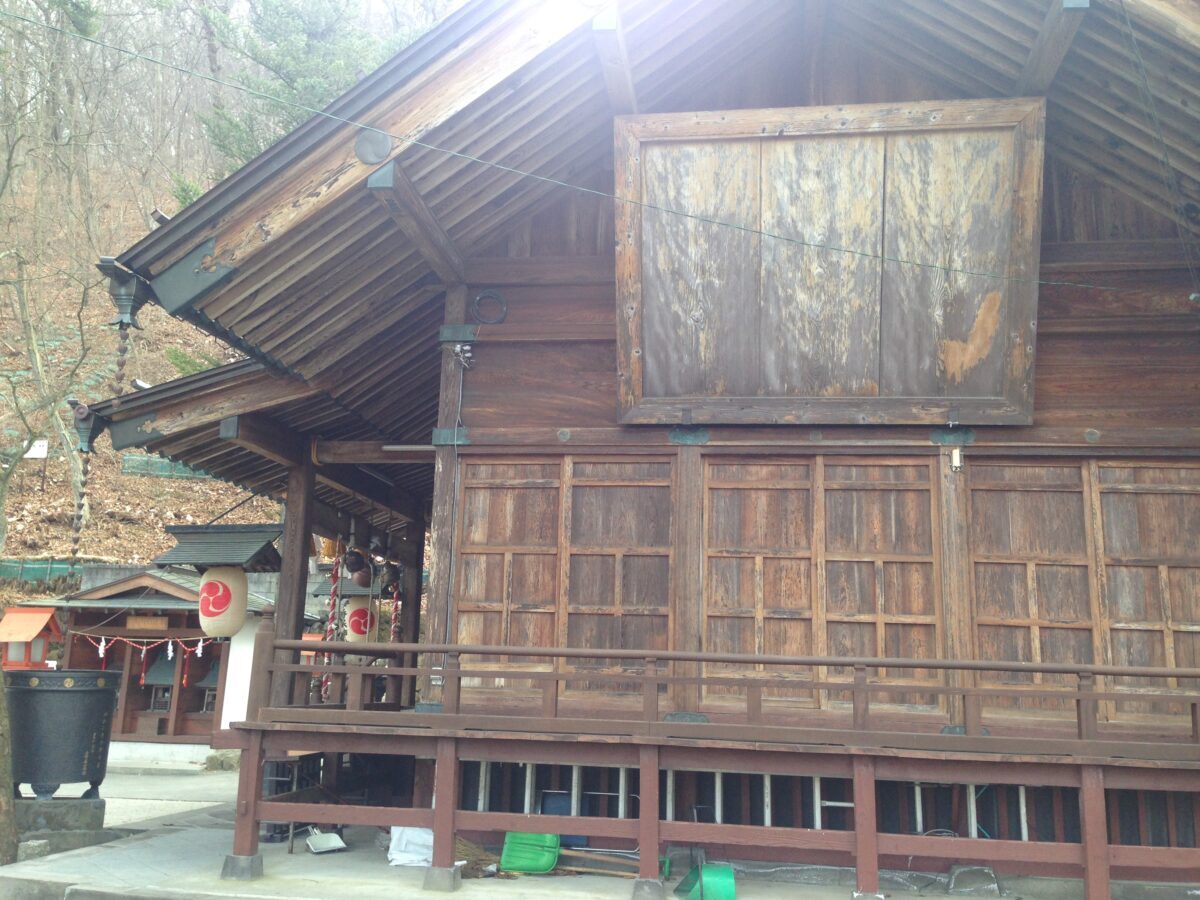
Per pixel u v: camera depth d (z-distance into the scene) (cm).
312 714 680
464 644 746
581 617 768
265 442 911
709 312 757
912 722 706
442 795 654
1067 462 741
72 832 796
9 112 1884
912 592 734
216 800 1270
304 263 723
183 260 679
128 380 2675
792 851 711
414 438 1148
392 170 657
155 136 3369
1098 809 606
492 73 655
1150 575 718
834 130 707
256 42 1909
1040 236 705
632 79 757
